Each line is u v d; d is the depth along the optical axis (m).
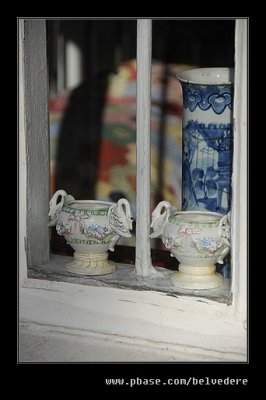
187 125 1.40
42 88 1.42
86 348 1.34
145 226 1.35
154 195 1.89
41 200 1.43
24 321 1.40
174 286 1.33
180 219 1.30
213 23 2.55
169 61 2.58
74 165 2.22
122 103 2.12
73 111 2.24
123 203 1.35
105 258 1.39
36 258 1.42
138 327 1.33
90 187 2.20
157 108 1.94
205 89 1.37
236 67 1.23
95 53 2.56
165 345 1.32
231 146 1.37
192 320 1.30
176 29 2.58
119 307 1.35
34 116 1.40
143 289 1.33
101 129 2.13
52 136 2.19
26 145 1.39
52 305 1.39
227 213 1.36
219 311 1.29
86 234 1.34
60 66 2.50
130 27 2.61
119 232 1.35
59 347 1.35
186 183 1.41
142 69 1.30
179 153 1.90
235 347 1.28
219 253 1.30
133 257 1.51
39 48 1.40
